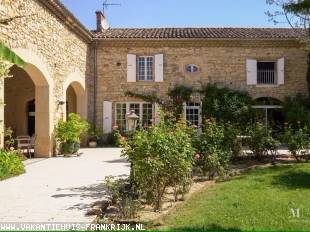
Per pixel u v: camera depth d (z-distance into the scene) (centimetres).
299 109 1717
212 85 1841
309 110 1723
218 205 621
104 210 600
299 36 1742
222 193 718
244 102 1820
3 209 590
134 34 1892
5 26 919
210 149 922
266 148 1226
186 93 1833
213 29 2044
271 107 1881
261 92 1862
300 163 1138
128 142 678
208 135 958
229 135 1182
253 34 1883
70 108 1873
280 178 867
